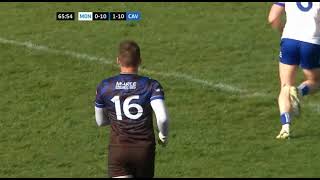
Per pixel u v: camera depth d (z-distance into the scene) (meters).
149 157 27.12
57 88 46.41
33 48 54.56
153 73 48.97
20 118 41.66
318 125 39.56
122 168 27.27
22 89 46.28
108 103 27.20
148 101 26.98
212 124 40.31
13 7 67.00
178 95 44.84
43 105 43.59
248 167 34.62
